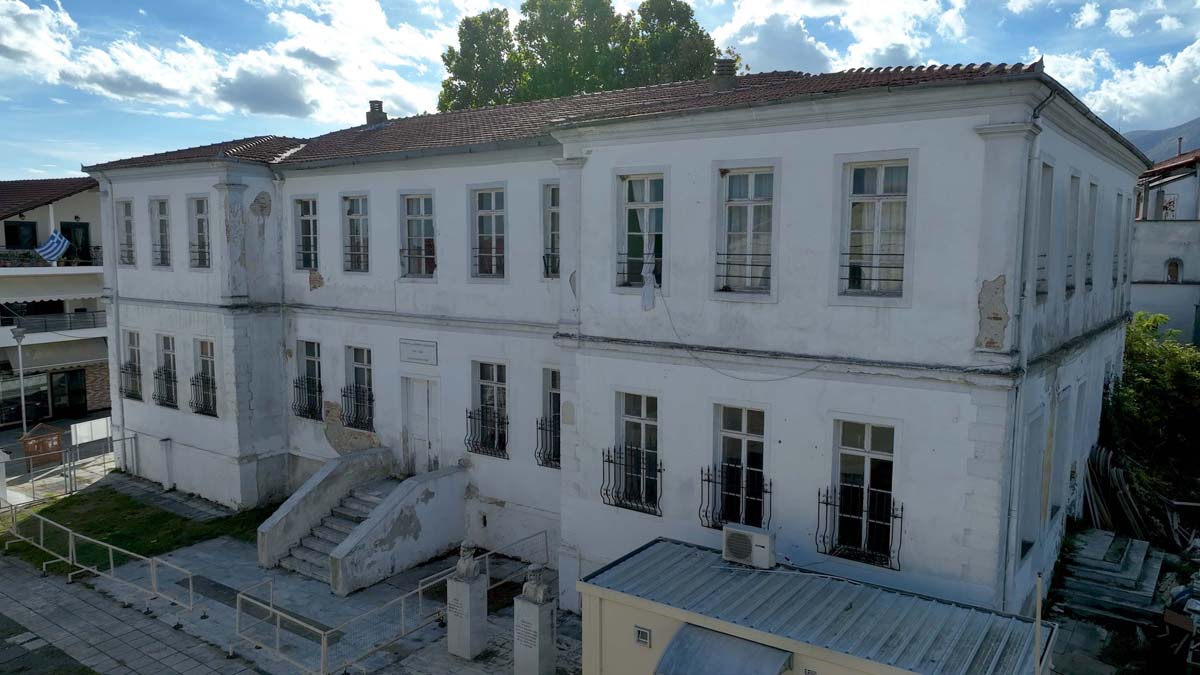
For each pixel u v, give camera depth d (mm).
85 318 29141
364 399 17391
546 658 10773
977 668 7672
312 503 15523
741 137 10641
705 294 11148
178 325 19203
